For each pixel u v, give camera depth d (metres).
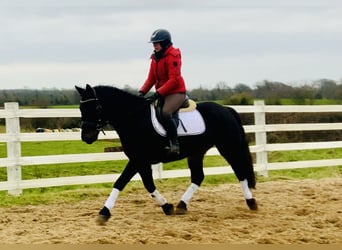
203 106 7.93
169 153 7.42
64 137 10.24
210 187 10.80
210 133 7.75
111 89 7.24
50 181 10.11
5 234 6.68
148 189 7.59
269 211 8.14
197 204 8.82
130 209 8.40
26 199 9.47
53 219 7.69
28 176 12.53
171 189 10.48
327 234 6.61
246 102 22.11
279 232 6.75
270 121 17.42
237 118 8.12
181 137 7.52
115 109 7.21
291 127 12.30
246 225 7.06
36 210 8.52
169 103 7.33
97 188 10.92
